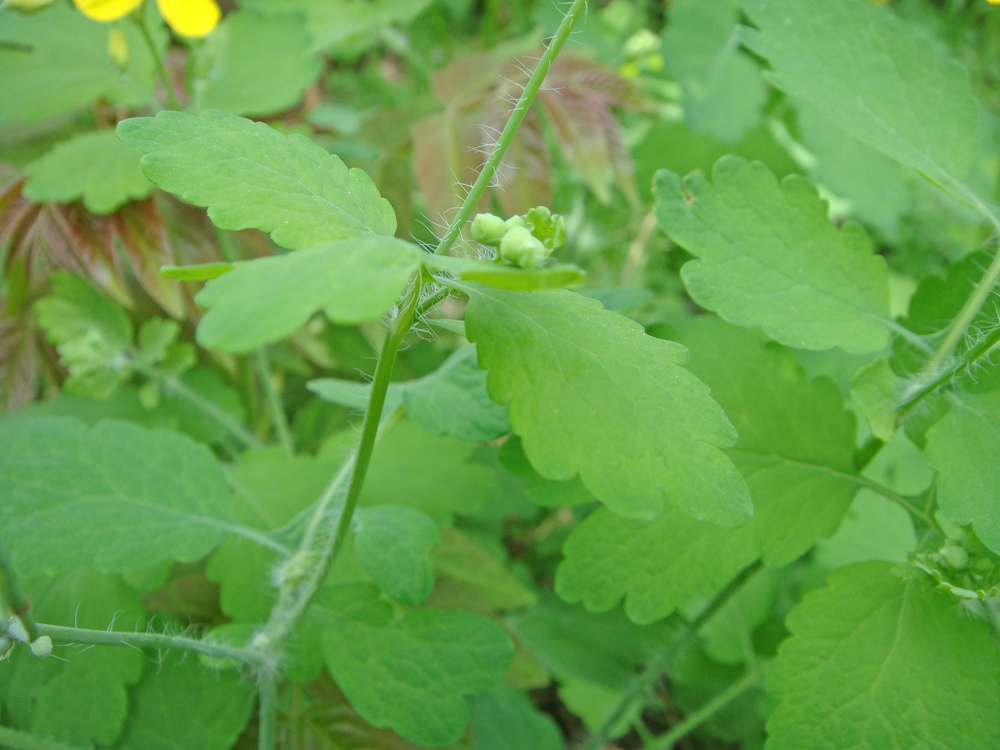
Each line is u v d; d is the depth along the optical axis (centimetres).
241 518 22
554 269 10
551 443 12
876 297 17
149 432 19
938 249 43
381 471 23
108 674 19
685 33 34
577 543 17
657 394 13
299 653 18
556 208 44
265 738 18
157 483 19
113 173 24
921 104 18
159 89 30
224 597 20
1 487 18
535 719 26
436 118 29
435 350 33
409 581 18
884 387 17
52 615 19
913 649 16
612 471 12
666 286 43
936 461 16
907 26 19
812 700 16
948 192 17
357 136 33
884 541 24
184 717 19
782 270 17
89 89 25
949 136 18
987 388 16
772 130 39
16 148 28
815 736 16
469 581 24
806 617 16
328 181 13
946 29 48
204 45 28
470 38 52
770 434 18
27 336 27
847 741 15
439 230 29
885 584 16
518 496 32
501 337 13
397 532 18
